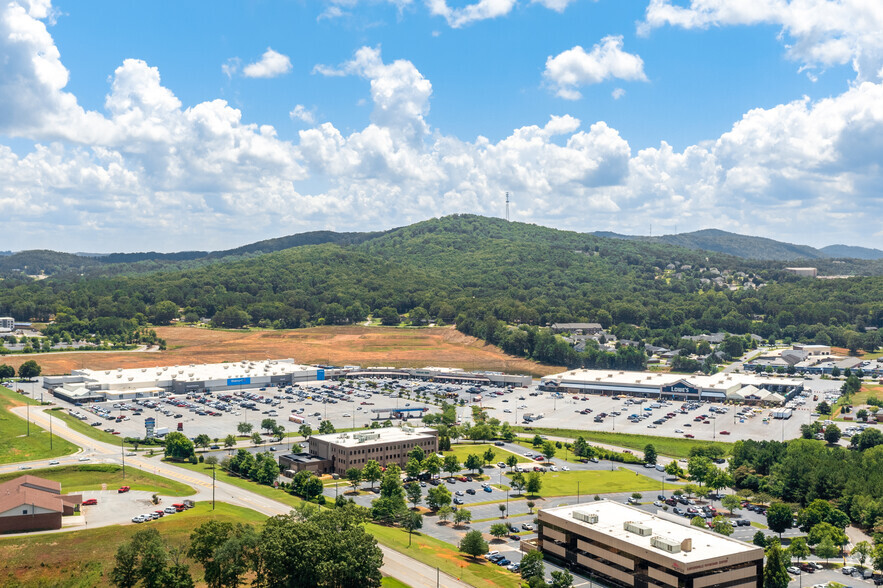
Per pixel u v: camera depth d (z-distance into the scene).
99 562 186.88
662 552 180.38
